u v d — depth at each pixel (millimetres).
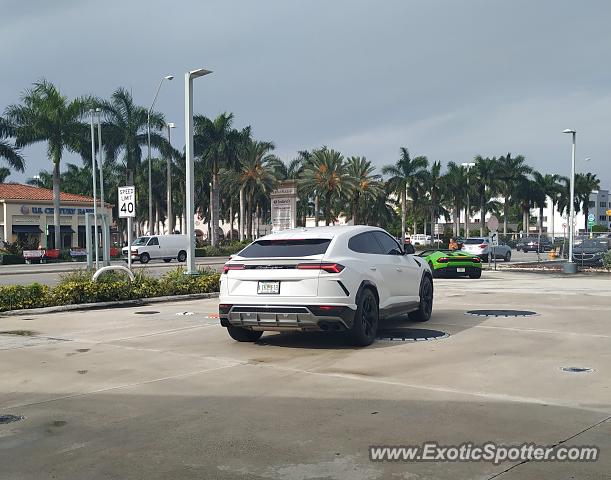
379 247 10250
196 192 82375
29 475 4527
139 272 17172
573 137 32812
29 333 10773
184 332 10773
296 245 9125
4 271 34375
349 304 8664
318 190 71188
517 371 7379
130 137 53875
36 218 62281
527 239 60469
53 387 7000
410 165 77812
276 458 4754
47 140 50375
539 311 12875
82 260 50375
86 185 83625
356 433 5262
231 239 81250
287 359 8320
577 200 97125
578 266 32031
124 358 8531
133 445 5102
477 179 83438
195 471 4543
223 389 6789
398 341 9484
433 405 6020
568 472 4414
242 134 61062
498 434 5180
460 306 13930
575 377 7066
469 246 38812
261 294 8852
